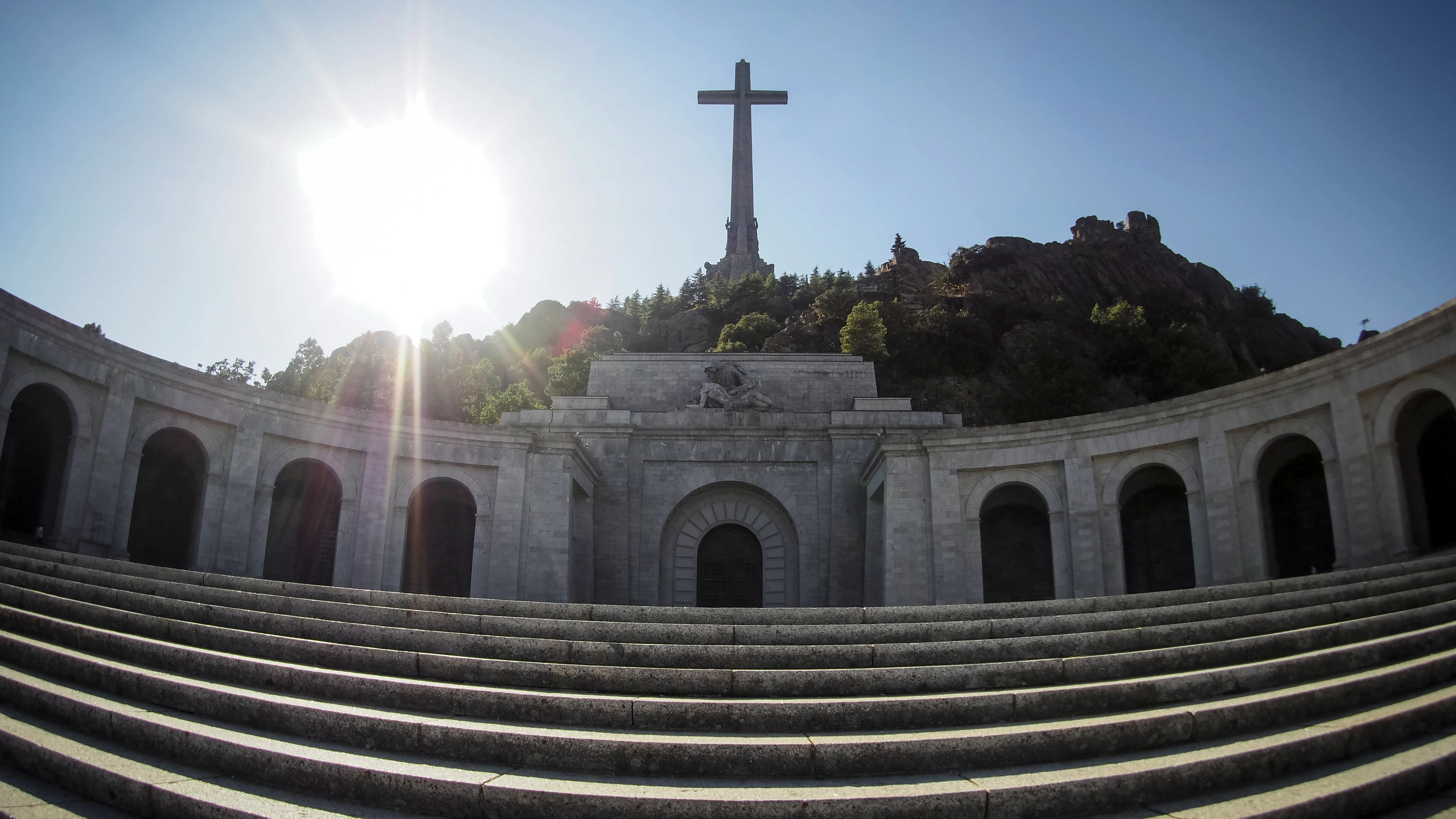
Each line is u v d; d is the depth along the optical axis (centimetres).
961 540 3397
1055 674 1315
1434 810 957
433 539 3875
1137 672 1325
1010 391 7219
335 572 3241
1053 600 1734
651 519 4081
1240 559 2794
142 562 3036
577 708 1184
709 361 4491
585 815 954
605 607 1691
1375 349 2494
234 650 1380
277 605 1620
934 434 3509
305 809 960
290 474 3503
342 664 1347
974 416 7162
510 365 9825
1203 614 1600
